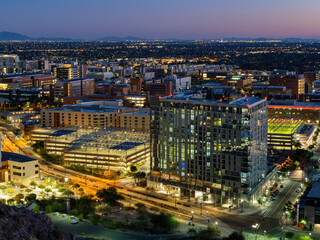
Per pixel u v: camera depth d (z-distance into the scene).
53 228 146.38
